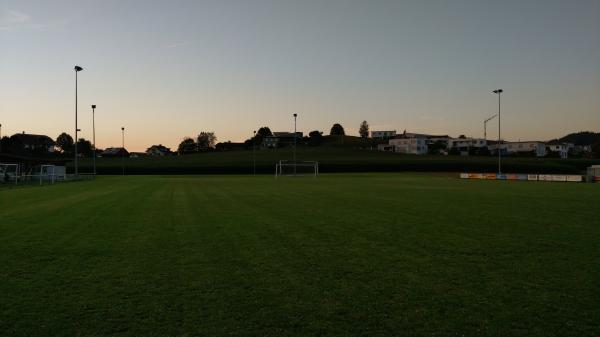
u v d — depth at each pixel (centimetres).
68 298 616
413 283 682
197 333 494
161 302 597
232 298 613
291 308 571
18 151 11400
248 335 487
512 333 489
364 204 1944
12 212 1652
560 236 1095
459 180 4959
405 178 5606
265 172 8294
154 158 11900
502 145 15262
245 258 859
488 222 1352
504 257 860
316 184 3944
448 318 534
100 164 9500
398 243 1009
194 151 16700
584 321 522
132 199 2248
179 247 970
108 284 684
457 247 959
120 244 1006
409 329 502
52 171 4966
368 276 723
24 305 588
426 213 1593
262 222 1361
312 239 1062
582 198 2286
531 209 1728
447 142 15562
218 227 1259
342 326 512
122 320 532
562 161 9612
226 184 3984
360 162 8594
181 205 1916
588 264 800
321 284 679
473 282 686
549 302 589
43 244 1009
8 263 823
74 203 2025
